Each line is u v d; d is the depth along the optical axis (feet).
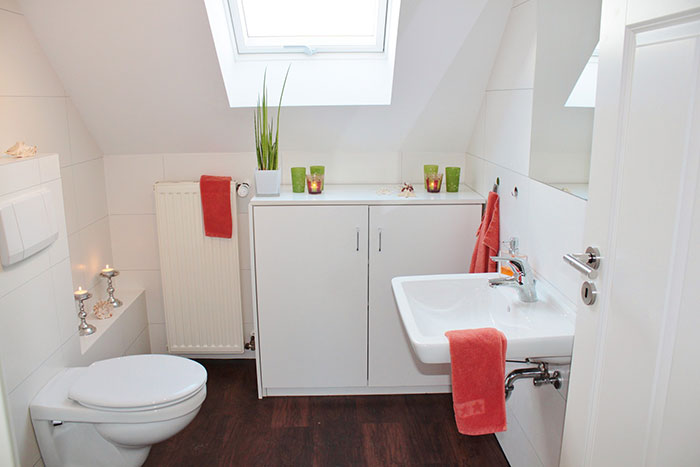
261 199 8.47
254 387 9.41
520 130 7.05
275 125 9.05
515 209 7.30
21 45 7.20
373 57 8.94
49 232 6.67
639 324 3.82
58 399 6.52
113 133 9.09
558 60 6.00
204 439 8.03
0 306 5.91
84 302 8.87
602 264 4.28
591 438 4.51
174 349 10.00
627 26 3.86
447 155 9.70
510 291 6.36
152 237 9.87
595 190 4.34
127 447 6.84
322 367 9.05
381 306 8.82
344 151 9.62
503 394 5.30
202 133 9.15
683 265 3.36
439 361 5.26
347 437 8.07
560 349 5.31
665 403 3.57
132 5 7.08
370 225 8.53
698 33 3.18
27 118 7.34
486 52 7.84
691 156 3.27
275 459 7.60
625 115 3.95
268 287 8.72
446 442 7.95
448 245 8.66
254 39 8.81
